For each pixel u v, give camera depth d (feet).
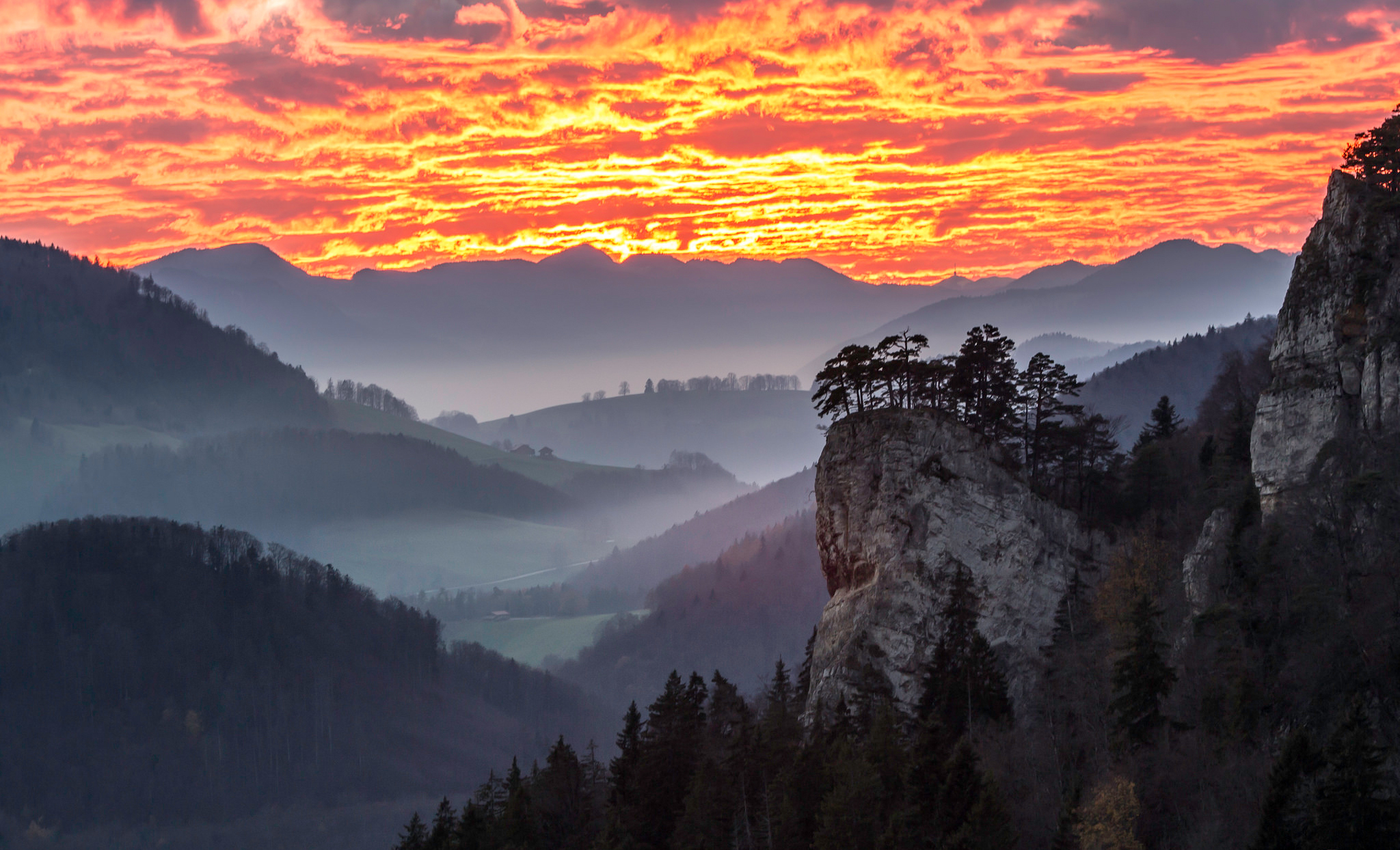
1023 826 300.81
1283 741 275.39
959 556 417.08
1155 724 310.04
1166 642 335.88
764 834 345.31
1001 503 425.69
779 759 360.07
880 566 423.64
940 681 386.32
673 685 408.46
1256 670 306.76
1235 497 379.14
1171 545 407.64
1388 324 345.92
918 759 314.96
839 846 306.35
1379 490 311.68
